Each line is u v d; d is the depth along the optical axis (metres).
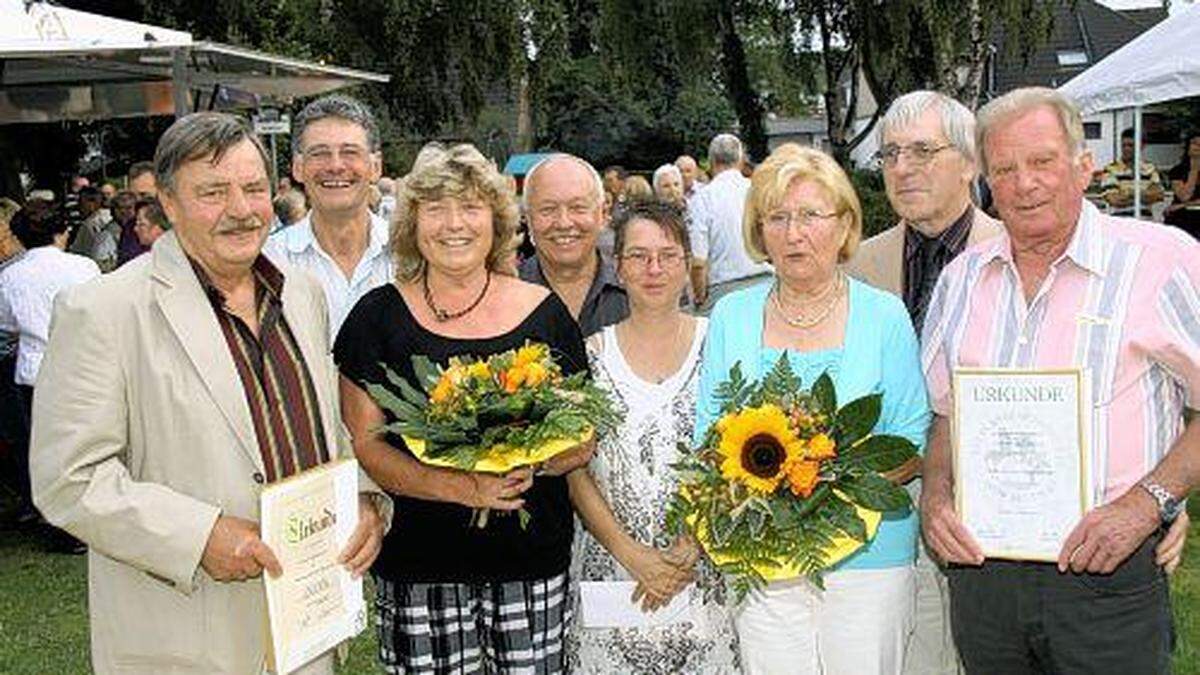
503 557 3.08
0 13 7.54
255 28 22.23
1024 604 2.82
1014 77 39.75
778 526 2.68
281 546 2.63
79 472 2.57
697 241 8.94
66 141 19.20
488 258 3.22
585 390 2.96
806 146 3.15
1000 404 2.75
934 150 3.54
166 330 2.66
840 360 3.02
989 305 2.90
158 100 9.95
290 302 2.88
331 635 2.76
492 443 2.81
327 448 2.87
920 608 3.55
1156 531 2.75
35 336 7.03
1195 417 2.76
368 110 4.63
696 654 3.32
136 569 2.71
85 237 12.16
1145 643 2.76
